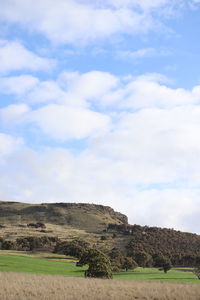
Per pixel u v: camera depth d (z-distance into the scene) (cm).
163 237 19762
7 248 14850
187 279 7400
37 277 4441
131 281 4556
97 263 5881
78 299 2836
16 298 2789
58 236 19338
